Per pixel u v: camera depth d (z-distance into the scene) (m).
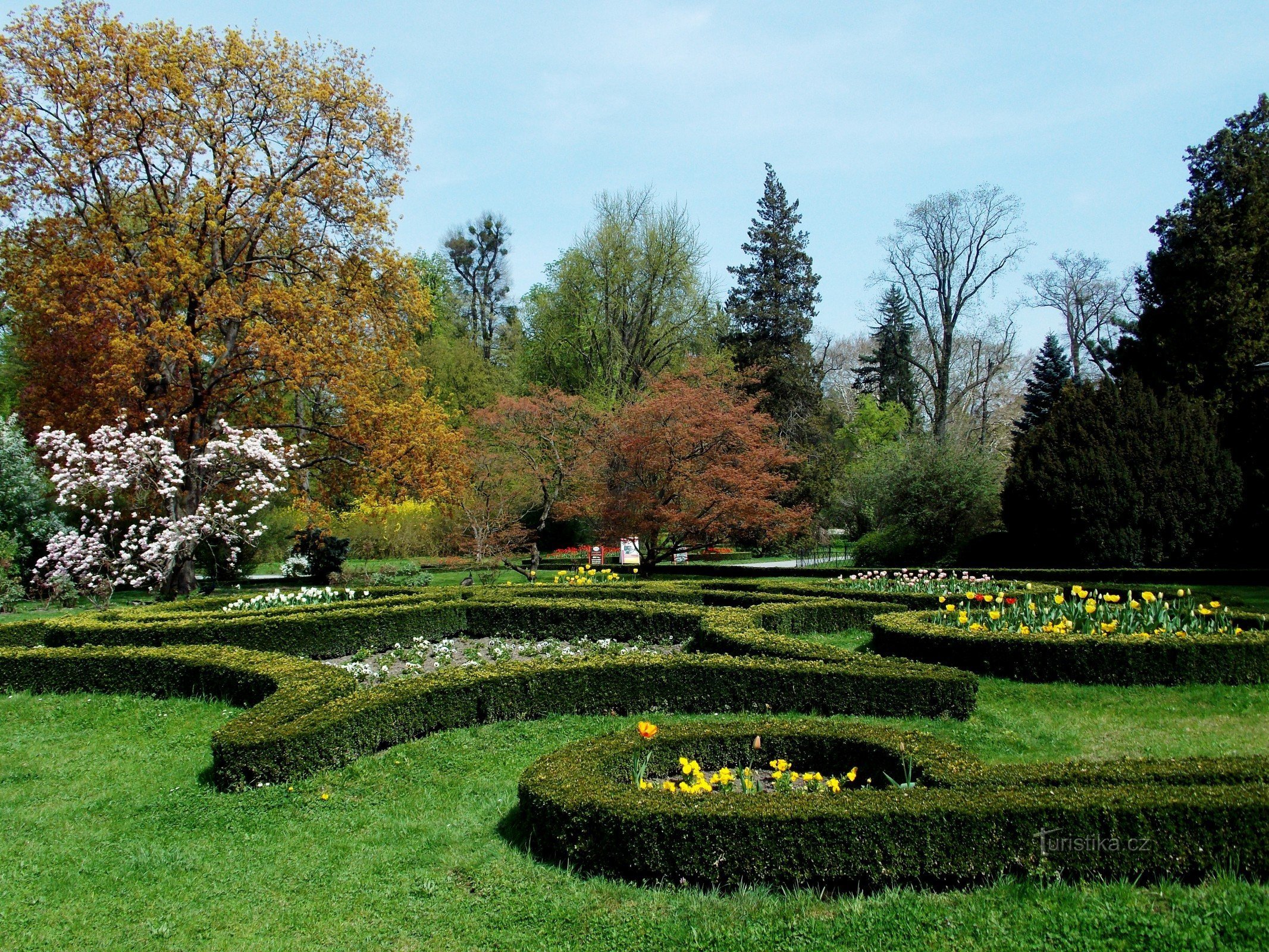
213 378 18.36
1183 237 21.00
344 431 19.30
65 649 8.41
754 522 18.64
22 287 17.33
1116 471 17.91
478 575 20.53
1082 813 3.75
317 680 7.01
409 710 6.47
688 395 18.48
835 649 7.79
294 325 18.12
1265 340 20.02
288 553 23.06
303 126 19.03
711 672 7.09
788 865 3.92
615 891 3.97
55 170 17.00
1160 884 3.60
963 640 8.20
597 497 19.09
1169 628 8.55
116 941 3.88
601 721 6.87
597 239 30.67
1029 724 6.66
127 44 17.00
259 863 4.67
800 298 34.38
